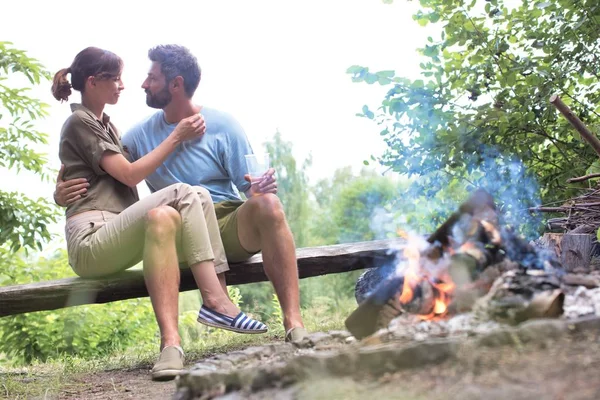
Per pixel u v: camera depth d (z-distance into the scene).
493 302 2.17
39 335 7.82
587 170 4.96
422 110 5.38
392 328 2.31
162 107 4.28
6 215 7.13
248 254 4.13
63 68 4.15
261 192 3.92
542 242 4.29
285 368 2.06
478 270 2.43
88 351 7.89
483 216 2.51
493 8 5.39
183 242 3.70
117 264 3.90
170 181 4.28
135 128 4.39
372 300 2.51
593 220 4.39
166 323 3.53
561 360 1.77
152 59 4.27
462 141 5.25
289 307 3.77
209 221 3.87
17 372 4.39
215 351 4.59
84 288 4.07
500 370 1.80
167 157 4.17
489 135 5.27
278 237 3.82
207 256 3.70
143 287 4.15
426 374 1.88
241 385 2.11
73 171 4.02
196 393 2.17
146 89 4.25
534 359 1.81
